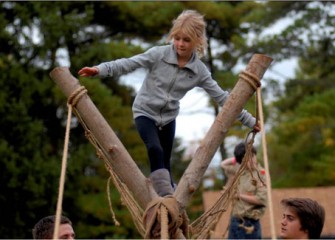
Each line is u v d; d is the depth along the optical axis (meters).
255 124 4.30
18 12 19.80
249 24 22.31
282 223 4.37
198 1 21.22
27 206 18.95
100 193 20.02
